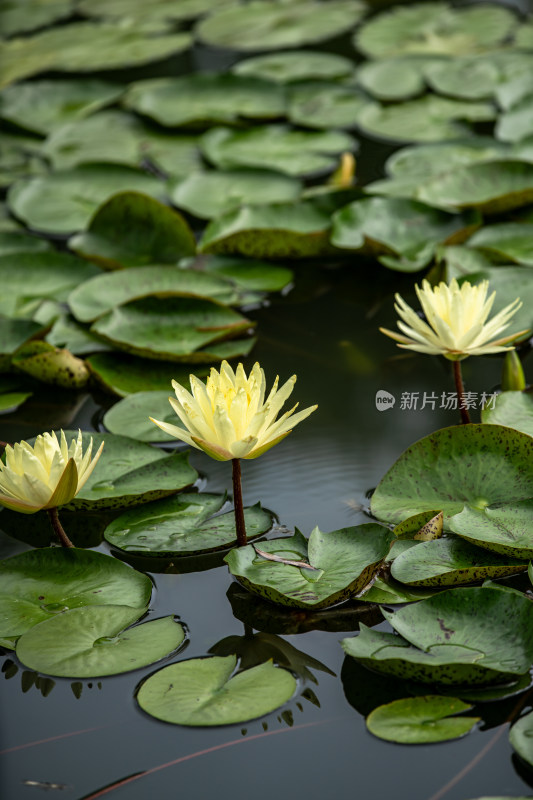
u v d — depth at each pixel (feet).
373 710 9.26
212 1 22.99
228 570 9.74
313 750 9.19
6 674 9.42
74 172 13.94
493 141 13.88
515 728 9.12
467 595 9.39
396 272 11.50
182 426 10.25
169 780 9.15
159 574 9.73
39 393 10.75
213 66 19.54
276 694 9.28
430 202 11.97
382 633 9.38
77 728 9.27
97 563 9.69
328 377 10.68
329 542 9.65
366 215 11.56
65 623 9.50
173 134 15.98
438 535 9.70
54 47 20.02
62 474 9.56
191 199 13.06
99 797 9.12
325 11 21.20
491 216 11.93
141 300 10.88
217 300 11.00
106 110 17.12
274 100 16.55
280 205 12.18
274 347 10.88
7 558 9.72
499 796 9.06
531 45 17.75
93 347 10.81
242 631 9.50
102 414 10.58
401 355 10.80
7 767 9.20
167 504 9.98
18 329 10.82
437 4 21.18
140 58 18.56
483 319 9.92
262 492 10.07
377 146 14.89
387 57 18.28
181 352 10.67
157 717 9.25
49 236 12.80
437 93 16.43
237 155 14.61
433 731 9.14
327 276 11.57
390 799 9.07
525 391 10.35
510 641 9.28
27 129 16.75
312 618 9.52
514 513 9.66
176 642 9.45
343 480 10.10
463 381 10.58
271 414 9.53
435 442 9.91
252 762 9.18
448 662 9.19
